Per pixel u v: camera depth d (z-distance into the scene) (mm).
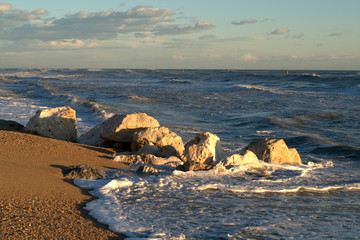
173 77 93188
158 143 12758
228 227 6332
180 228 6184
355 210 7582
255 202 7934
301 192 8914
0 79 69500
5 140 11234
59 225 5871
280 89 50438
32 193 7219
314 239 5992
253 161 11516
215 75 99250
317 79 65750
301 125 22453
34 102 32875
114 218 6438
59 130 13719
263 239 5891
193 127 21406
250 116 25688
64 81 69750
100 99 37156
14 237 5176
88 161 10680
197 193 8414
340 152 15031
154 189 8578
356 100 35688
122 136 13641
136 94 43438
